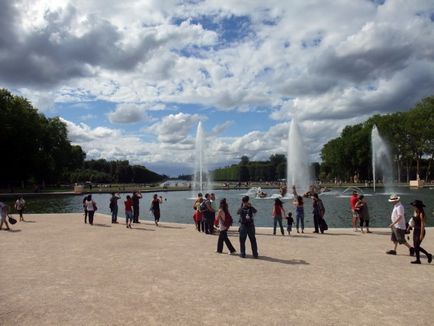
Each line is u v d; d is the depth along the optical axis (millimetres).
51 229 28688
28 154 100500
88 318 10258
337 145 143500
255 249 17828
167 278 14211
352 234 24953
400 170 137500
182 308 10969
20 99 108188
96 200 73875
